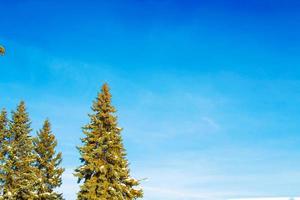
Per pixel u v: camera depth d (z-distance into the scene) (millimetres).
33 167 44438
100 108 36406
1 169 42000
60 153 47406
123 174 34812
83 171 34719
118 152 35562
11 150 42844
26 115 45438
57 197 46156
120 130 36062
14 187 42594
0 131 44219
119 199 34312
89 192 33812
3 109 45812
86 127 35812
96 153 34906
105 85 37031
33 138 45406
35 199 44406
